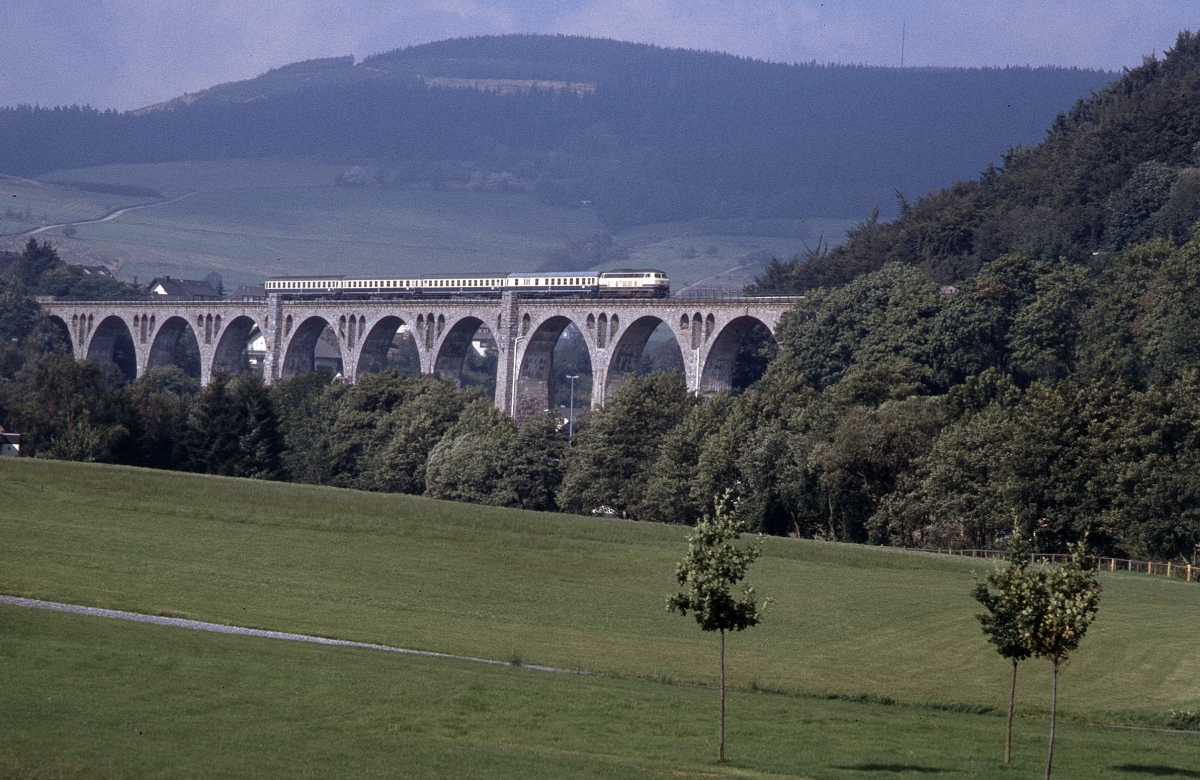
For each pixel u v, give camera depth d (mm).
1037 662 70250
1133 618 83000
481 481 156500
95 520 100500
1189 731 56312
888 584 94312
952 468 119438
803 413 139500
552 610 82062
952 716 56656
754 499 135250
